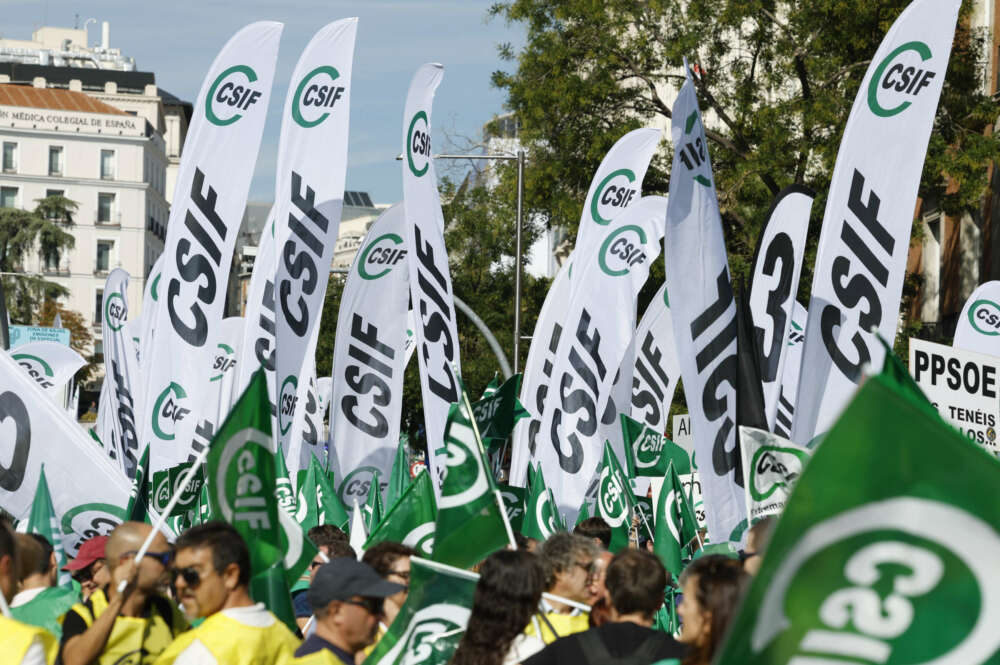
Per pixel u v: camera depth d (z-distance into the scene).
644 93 43.72
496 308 50.84
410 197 15.94
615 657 6.25
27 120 134.88
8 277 97.50
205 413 15.73
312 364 16.62
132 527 7.06
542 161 40.31
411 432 47.50
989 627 3.88
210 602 6.41
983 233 38.38
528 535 13.86
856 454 3.89
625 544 14.30
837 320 13.59
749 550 7.85
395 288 18.59
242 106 15.88
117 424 22.12
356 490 18.17
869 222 13.54
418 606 7.34
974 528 3.86
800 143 36.06
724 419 13.28
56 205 101.38
